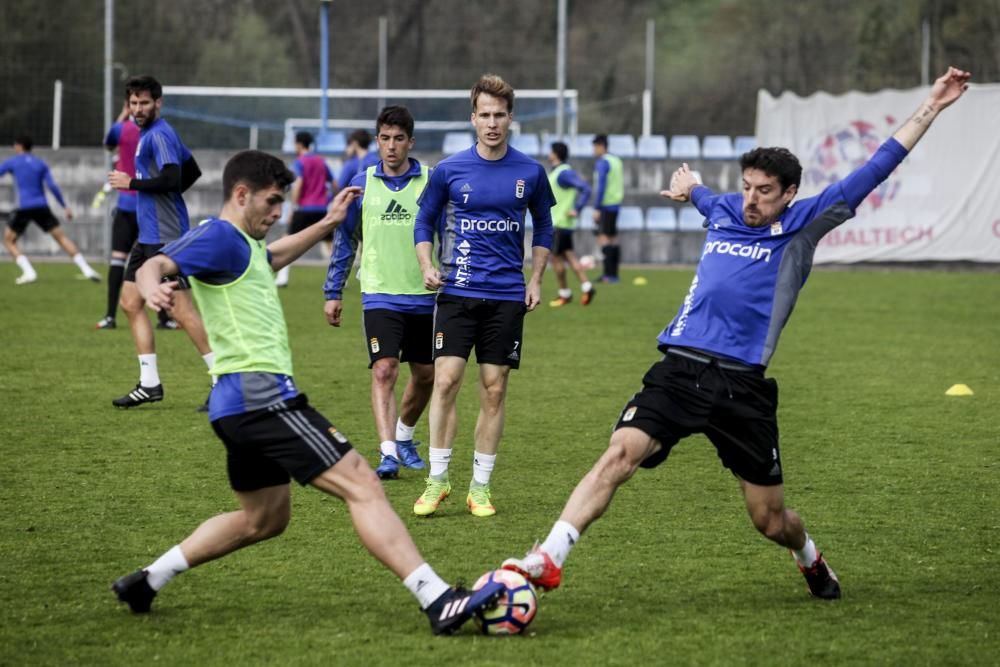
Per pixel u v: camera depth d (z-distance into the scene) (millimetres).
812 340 38719
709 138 77500
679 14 111062
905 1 104438
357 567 15133
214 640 12469
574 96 78625
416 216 19984
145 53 96250
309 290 53750
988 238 66125
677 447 22781
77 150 70625
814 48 107438
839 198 13742
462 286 17969
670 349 13883
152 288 11898
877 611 13555
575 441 23234
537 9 111500
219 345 12672
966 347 37062
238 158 12773
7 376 29750
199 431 23547
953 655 12133
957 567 15320
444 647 12266
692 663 11852
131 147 37875
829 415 26000
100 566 15086
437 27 110688
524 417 25656
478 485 18000
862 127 65938
